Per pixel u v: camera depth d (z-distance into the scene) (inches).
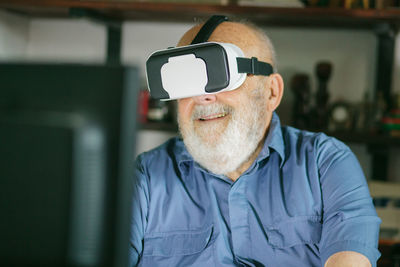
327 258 37.0
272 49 43.7
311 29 78.6
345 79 79.3
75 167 13.9
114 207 13.9
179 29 82.3
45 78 14.6
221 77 35.0
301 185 41.6
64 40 84.2
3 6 72.7
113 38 80.2
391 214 61.4
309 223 40.6
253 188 42.0
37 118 14.2
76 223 14.0
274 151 43.1
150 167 45.0
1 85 14.8
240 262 40.4
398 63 78.0
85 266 14.1
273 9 67.1
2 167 14.4
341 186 40.1
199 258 40.8
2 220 14.4
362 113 73.5
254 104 40.3
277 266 40.2
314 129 72.0
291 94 79.7
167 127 73.9
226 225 41.6
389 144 69.3
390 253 60.1
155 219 43.1
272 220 41.1
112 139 13.9
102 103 14.1
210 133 39.2
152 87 37.2
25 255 14.3
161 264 41.6
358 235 36.7
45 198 14.1
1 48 75.8
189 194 42.9
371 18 67.8
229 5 67.4
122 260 14.3
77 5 69.3
